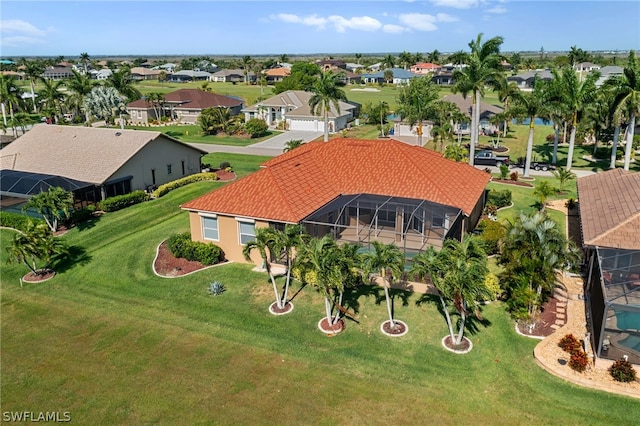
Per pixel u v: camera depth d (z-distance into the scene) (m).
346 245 24.64
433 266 21.84
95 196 45.19
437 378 21.11
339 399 19.94
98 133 52.94
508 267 26.03
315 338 24.30
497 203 44.44
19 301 28.83
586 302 26.94
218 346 23.81
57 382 21.44
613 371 20.58
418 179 35.88
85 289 30.12
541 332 24.22
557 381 20.72
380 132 89.44
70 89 90.12
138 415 19.33
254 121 88.31
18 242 30.30
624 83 49.94
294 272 26.80
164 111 107.12
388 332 24.58
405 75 184.12
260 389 20.64
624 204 29.53
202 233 34.09
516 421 18.58
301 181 35.66
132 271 32.16
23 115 92.81
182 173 56.09
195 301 28.25
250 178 34.91
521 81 142.38
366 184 36.47
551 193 42.66
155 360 22.80
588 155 67.75
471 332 24.41
